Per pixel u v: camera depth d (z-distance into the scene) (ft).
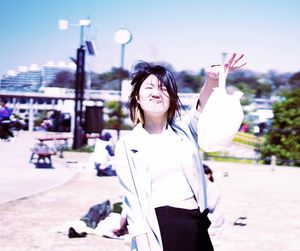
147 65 8.77
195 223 8.21
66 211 28.50
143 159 8.44
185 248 8.03
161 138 8.58
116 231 22.33
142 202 8.30
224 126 8.17
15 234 22.59
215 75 8.58
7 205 29.60
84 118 74.49
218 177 52.29
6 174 43.37
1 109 81.71
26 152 64.34
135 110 8.88
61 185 38.88
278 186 46.01
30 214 27.22
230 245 22.67
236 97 8.35
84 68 73.15
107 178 44.68
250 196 39.01
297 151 71.92
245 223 27.61
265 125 76.13
